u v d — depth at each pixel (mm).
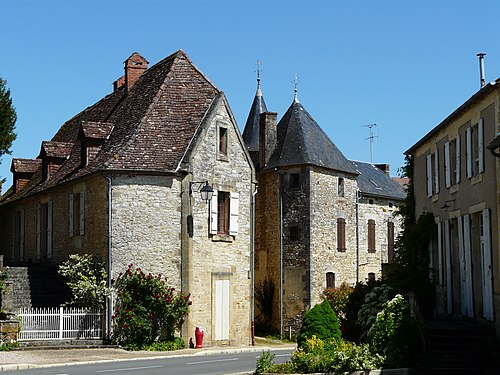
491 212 18938
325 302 20359
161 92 29000
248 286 28766
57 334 24375
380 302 21891
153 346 24922
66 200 30172
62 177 30688
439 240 24000
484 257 19375
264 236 38656
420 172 27422
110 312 25297
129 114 29906
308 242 36781
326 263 37688
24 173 37594
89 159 29016
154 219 26266
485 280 19281
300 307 36500
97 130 29438
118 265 25812
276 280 37719
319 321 19828
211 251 27406
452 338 18219
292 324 36594
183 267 26344
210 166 27672
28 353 22438
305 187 37250
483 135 19625
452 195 22766
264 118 39375
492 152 17594
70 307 26359
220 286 27625
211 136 27906
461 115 21812
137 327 24953
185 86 29469
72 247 29109
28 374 17391
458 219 21875
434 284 24250
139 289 25484
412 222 28422
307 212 37000
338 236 38781
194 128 27812
